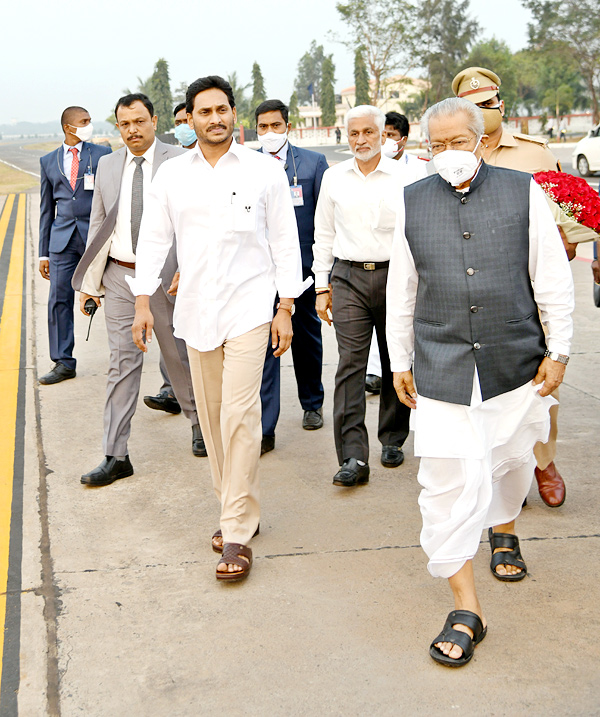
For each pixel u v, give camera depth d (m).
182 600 3.17
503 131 3.98
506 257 2.71
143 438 5.12
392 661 2.74
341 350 4.19
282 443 4.95
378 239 4.00
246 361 3.32
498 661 2.71
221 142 3.21
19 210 18.33
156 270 3.51
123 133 4.35
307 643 2.86
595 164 20.25
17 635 2.96
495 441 2.83
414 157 5.30
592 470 4.29
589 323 7.51
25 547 3.65
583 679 2.60
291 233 3.46
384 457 4.52
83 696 2.62
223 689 2.63
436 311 2.80
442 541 2.75
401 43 46.66
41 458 4.75
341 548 3.55
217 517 3.93
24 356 7.04
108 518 3.95
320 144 62.38
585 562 3.33
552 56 50.06
